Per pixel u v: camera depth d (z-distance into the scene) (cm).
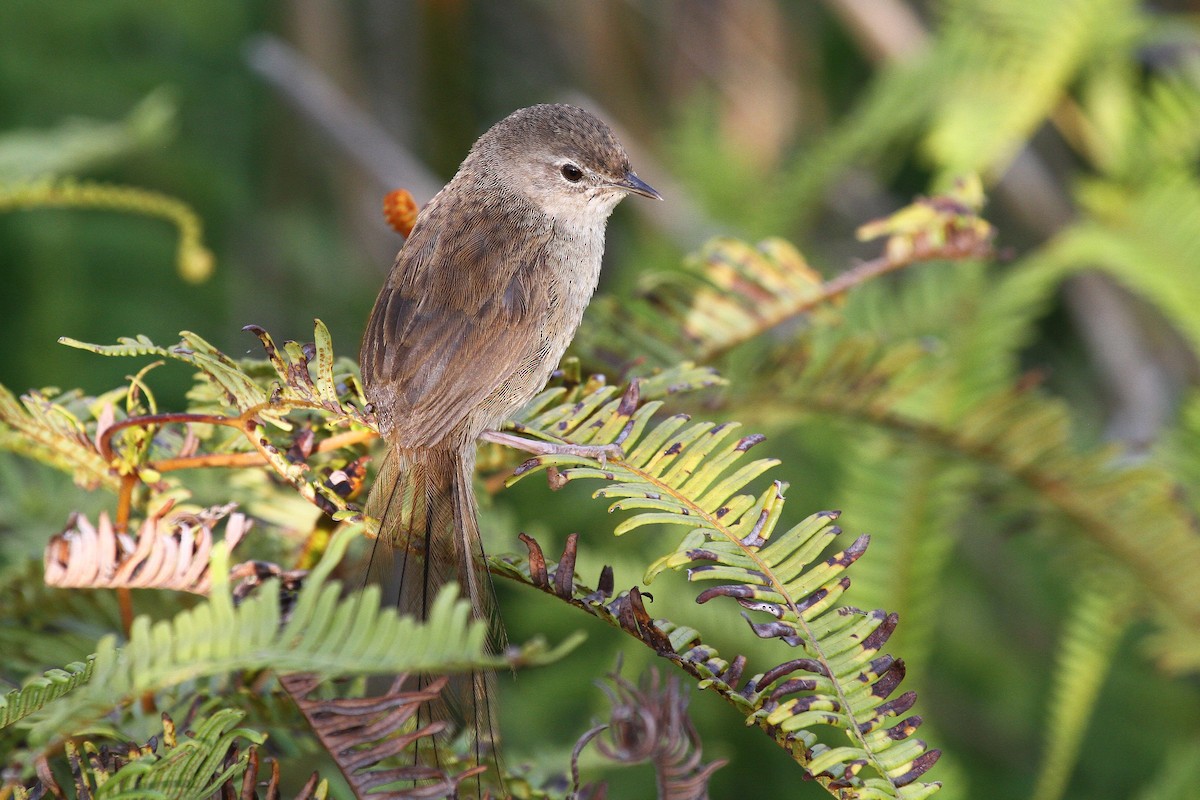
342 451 603
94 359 1123
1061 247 962
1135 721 1069
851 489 833
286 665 359
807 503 1085
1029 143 1293
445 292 714
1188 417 919
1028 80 1037
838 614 434
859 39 1303
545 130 848
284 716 510
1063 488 786
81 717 376
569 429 541
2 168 882
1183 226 960
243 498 619
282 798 581
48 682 413
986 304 902
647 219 1277
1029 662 1148
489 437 693
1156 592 809
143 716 495
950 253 728
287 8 1402
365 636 358
